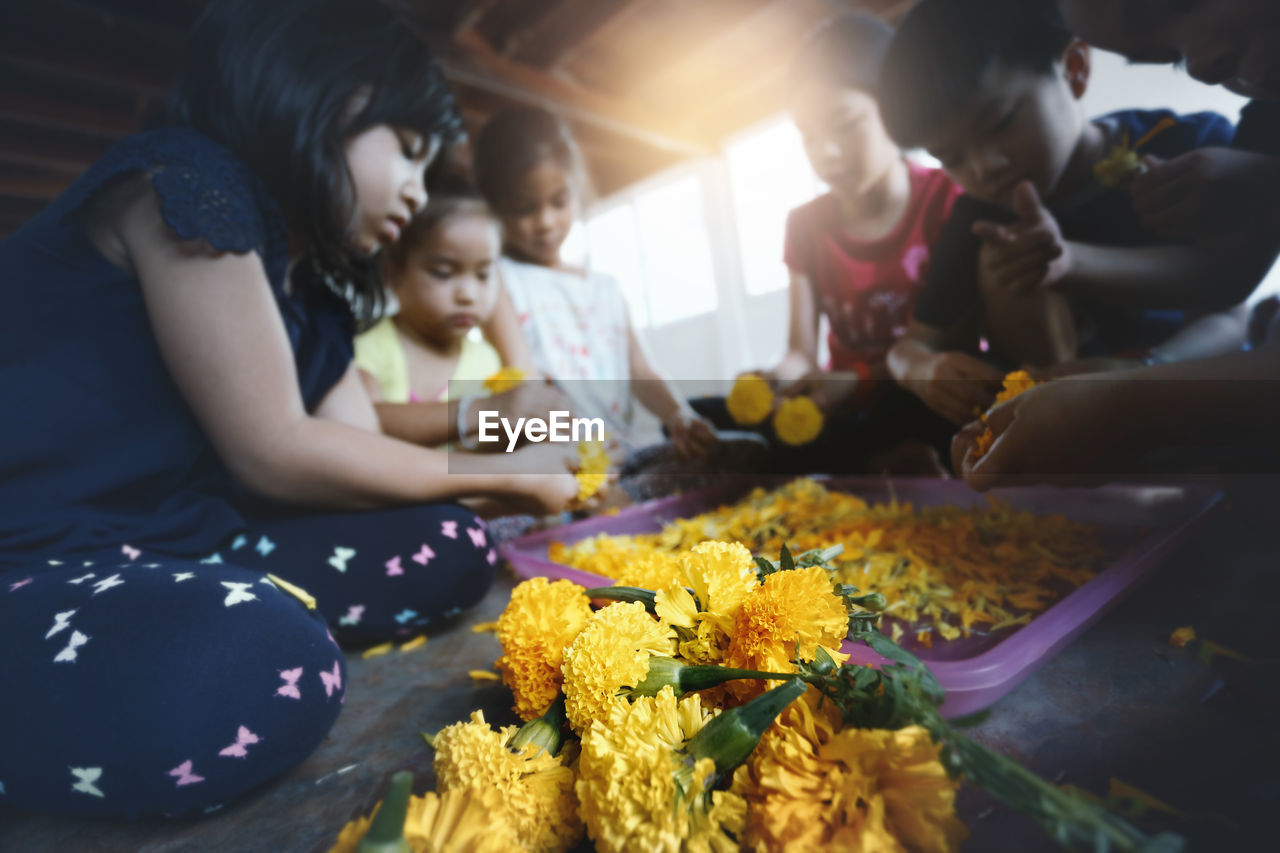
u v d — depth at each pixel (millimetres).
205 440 810
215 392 730
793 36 4180
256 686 532
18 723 501
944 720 340
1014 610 734
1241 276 1083
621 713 384
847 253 1986
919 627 721
